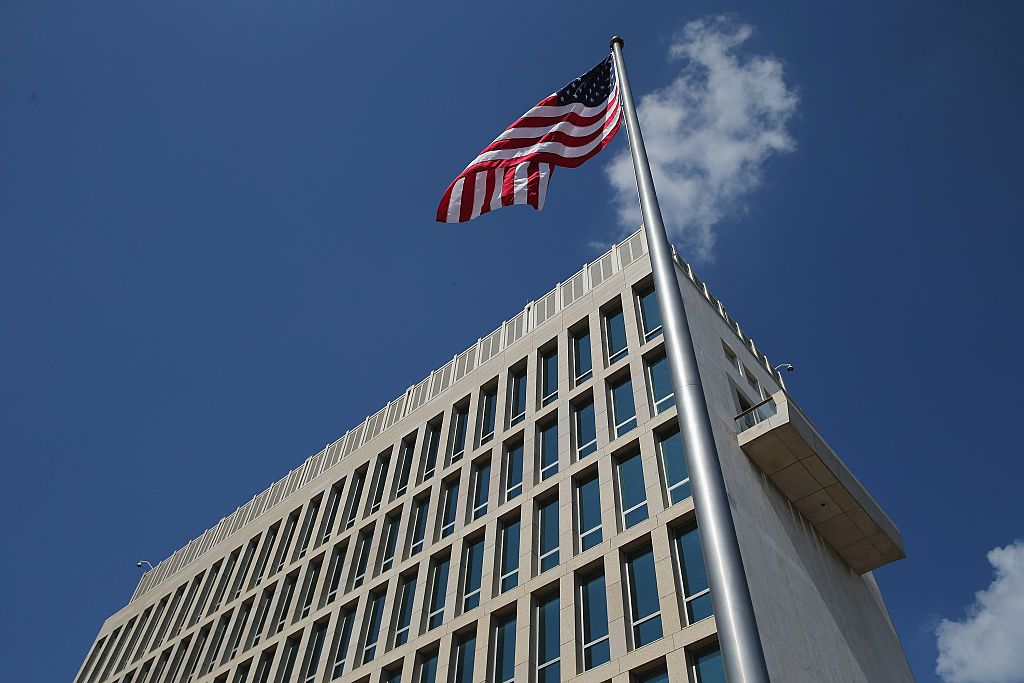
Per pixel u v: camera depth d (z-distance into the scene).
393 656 29.83
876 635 30.44
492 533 30.19
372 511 38.88
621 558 24.91
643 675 21.94
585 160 18.73
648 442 27.11
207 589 46.81
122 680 46.41
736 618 7.44
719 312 34.94
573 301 36.41
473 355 41.00
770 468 27.64
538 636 25.59
